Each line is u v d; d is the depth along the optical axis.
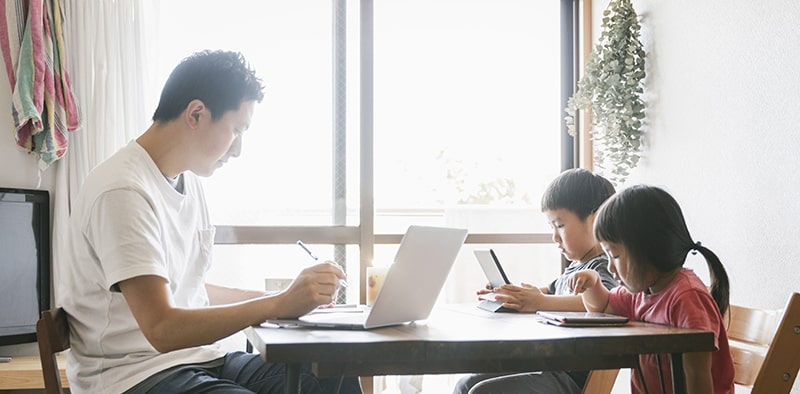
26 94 2.80
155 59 3.07
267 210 3.24
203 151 1.83
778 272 2.32
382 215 3.34
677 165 2.83
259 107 3.25
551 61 3.49
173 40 3.16
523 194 3.45
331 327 1.54
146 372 1.68
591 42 3.42
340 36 3.29
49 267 3.00
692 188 2.74
